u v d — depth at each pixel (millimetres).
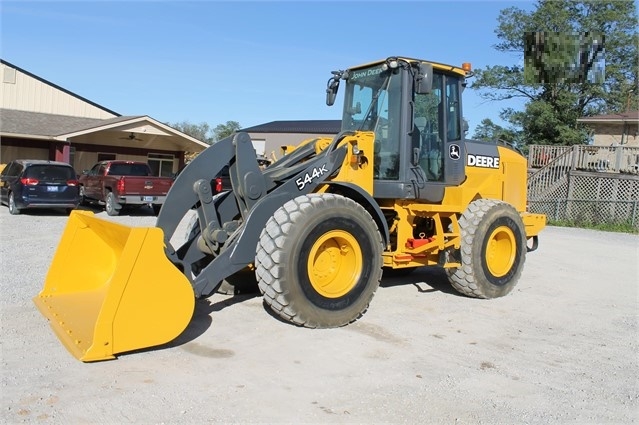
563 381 4691
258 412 3875
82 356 4457
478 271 7199
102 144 25109
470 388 4445
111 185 17766
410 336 5652
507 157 8719
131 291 4629
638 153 20703
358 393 4246
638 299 7945
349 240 5785
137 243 4633
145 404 3916
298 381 4410
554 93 32562
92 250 5980
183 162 27391
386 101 6922
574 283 8953
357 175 6430
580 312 7016
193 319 5883
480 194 7914
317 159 6156
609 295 8141
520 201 8969
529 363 5078
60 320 5125
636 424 3953
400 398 4195
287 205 5504
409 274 8930
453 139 7496
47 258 9062
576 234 17219
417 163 6848
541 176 22859
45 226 13602
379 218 6410
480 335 5824
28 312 5902
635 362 5234
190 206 5785
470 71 7520
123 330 4617
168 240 5520
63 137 21328
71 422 3631
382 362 4891
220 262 5398
